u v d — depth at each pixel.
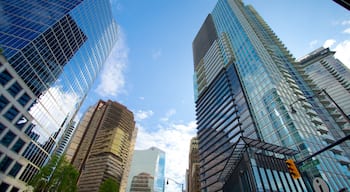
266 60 67.38
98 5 100.62
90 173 131.25
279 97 50.47
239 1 120.00
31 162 56.69
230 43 95.69
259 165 32.97
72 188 49.62
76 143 161.38
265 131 49.84
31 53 55.28
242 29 89.81
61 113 71.81
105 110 177.25
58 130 71.12
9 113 47.28
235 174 38.25
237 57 83.62
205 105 89.44
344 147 44.69
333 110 58.19
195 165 106.62
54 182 47.91
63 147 154.00
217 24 123.38
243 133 55.03
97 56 103.31
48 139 64.81
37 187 47.22
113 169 135.38
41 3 68.88
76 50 80.38
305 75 70.56
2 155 45.56
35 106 56.22
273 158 35.72
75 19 79.62
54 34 66.06
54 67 65.56
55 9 71.94
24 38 55.19
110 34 122.44
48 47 62.91
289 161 15.03
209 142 71.50
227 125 64.56
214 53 104.19
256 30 87.38
